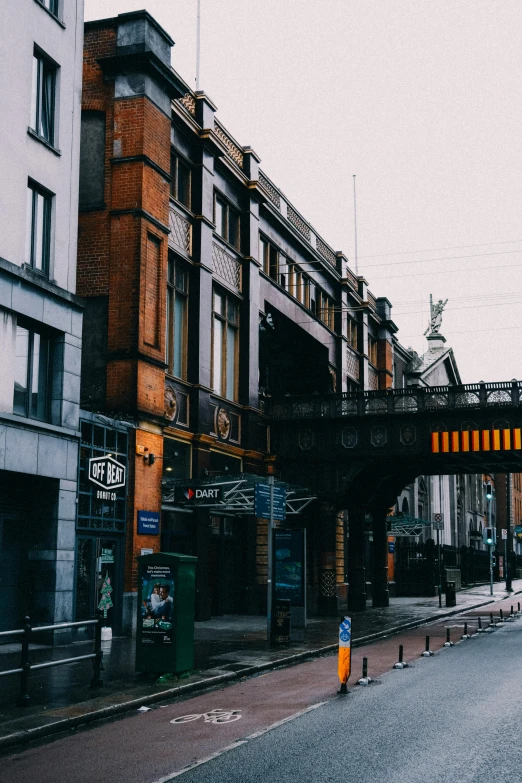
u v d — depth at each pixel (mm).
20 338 18125
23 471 17328
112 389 21969
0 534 17719
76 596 19391
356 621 27266
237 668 15211
